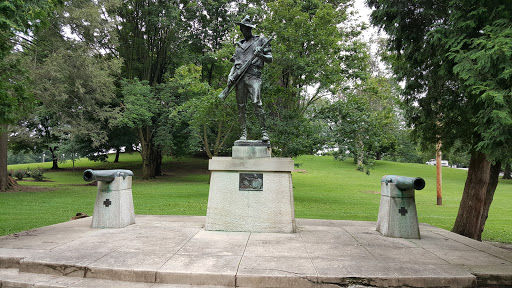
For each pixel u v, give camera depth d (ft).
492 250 19.24
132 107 80.12
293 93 53.57
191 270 14.99
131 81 88.22
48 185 82.69
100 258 16.57
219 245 19.12
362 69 55.01
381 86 73.92
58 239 20.27
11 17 27.68
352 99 51.78
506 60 16.39
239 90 24.90
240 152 23.65
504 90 16.42
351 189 85.81
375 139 52.29
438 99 28.07
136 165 143.74
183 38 91.35
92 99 71.72
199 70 66.80
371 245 19.92
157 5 87.71
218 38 87.51
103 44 78.79
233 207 22.85
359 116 50.72
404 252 18.54
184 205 48.47
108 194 24.02
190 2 86.63
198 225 24.70
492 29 18.39
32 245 18.89
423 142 32.53
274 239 20.71
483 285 15.05
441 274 14.88
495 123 16.80
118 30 88.84
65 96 60.70
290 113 50.14
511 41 16.12
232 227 22.71
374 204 57.77
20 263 16.03
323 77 48.85
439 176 61.77
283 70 51.42
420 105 29.84
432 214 48.83
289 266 15.66
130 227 23.95
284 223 22.62
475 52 18.45
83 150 114.93
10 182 68.85
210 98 55.52
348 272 14.94
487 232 36.65
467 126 27.09
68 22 61.93
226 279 14.51
